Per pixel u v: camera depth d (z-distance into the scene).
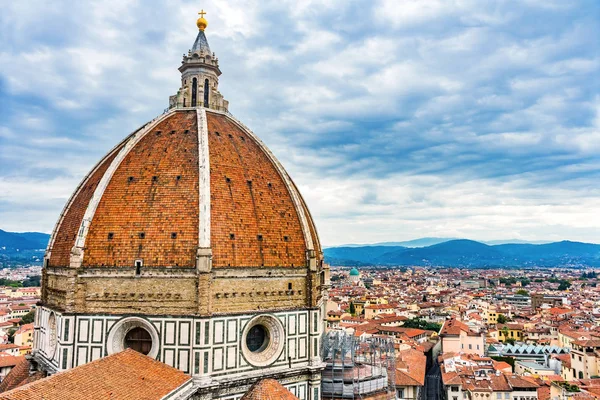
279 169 86.81
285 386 74.12
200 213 69.88
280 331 74.31
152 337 67.19
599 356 154.12
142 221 70.62
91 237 70.06
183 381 61.88
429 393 169.75
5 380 82.75
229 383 66.94
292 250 78.56
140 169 75.44
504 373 154.75
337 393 82.75
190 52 93.69
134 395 53.22
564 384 133.50
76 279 68.06
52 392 47.88
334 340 88.44
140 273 68.12
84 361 67.44
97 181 77.81
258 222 76.25
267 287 74.25
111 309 68.25
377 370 89.94
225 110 95.19
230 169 77.88
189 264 68.00
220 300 69.31
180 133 80.81
